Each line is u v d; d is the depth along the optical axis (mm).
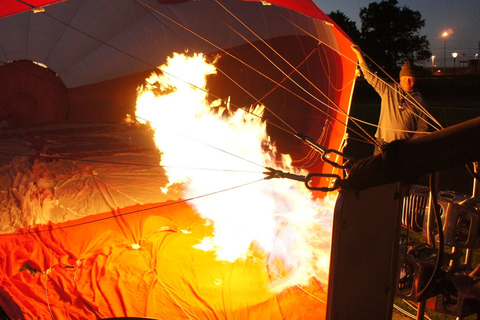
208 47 10547
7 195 5293
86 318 2967
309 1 4816
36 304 3074
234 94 10750
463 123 1153
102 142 9188
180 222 4598
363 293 1403
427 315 3053
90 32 10891
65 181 6102
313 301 3229
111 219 4633
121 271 3572
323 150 1566
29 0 3434
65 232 4195
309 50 8125
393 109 4113
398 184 1422
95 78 11531
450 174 6562
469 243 2156
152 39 10969
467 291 1742
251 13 9195
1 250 3729
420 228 2459
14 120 10984
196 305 3141
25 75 10852
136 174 6531
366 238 1376
